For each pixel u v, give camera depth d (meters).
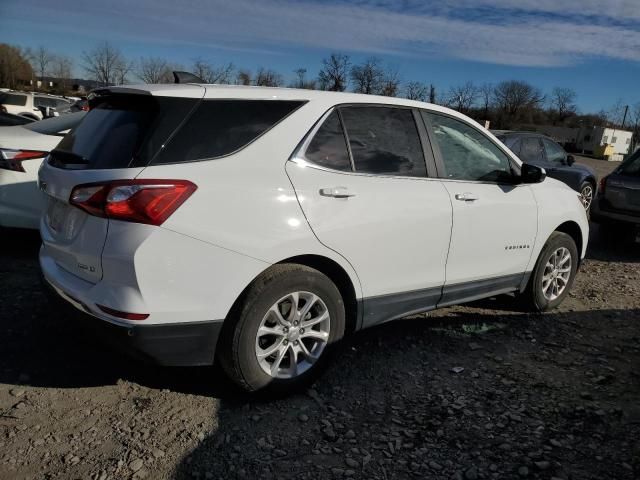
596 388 3.67
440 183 3.90
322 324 3.39
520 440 3.05
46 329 3.99
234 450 2.85
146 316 2.79
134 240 2.74
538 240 4.70
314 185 3.24
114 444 2.82
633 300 5.63
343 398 3.41
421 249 3.75
